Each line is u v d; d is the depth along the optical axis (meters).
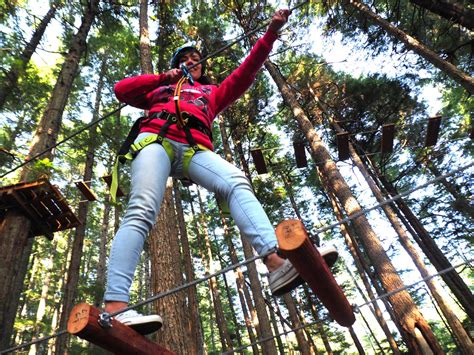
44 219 3.38
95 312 1.11
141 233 1.34
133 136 1.63
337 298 1.24
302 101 11.84
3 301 2.83
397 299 6.22
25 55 7.07
